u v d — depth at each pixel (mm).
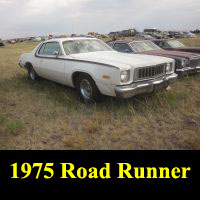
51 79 7336
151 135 4395
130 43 8961
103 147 4016
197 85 7484
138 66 5219
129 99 6035
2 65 12703
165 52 8680
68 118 5176
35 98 6594
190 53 8609
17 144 4180
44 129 4730
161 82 5645
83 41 6914
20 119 5230
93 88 5629
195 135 4266
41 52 7480
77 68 5863
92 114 5332
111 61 5371
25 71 10500
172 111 5391
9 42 62125
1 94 7027
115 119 5074
